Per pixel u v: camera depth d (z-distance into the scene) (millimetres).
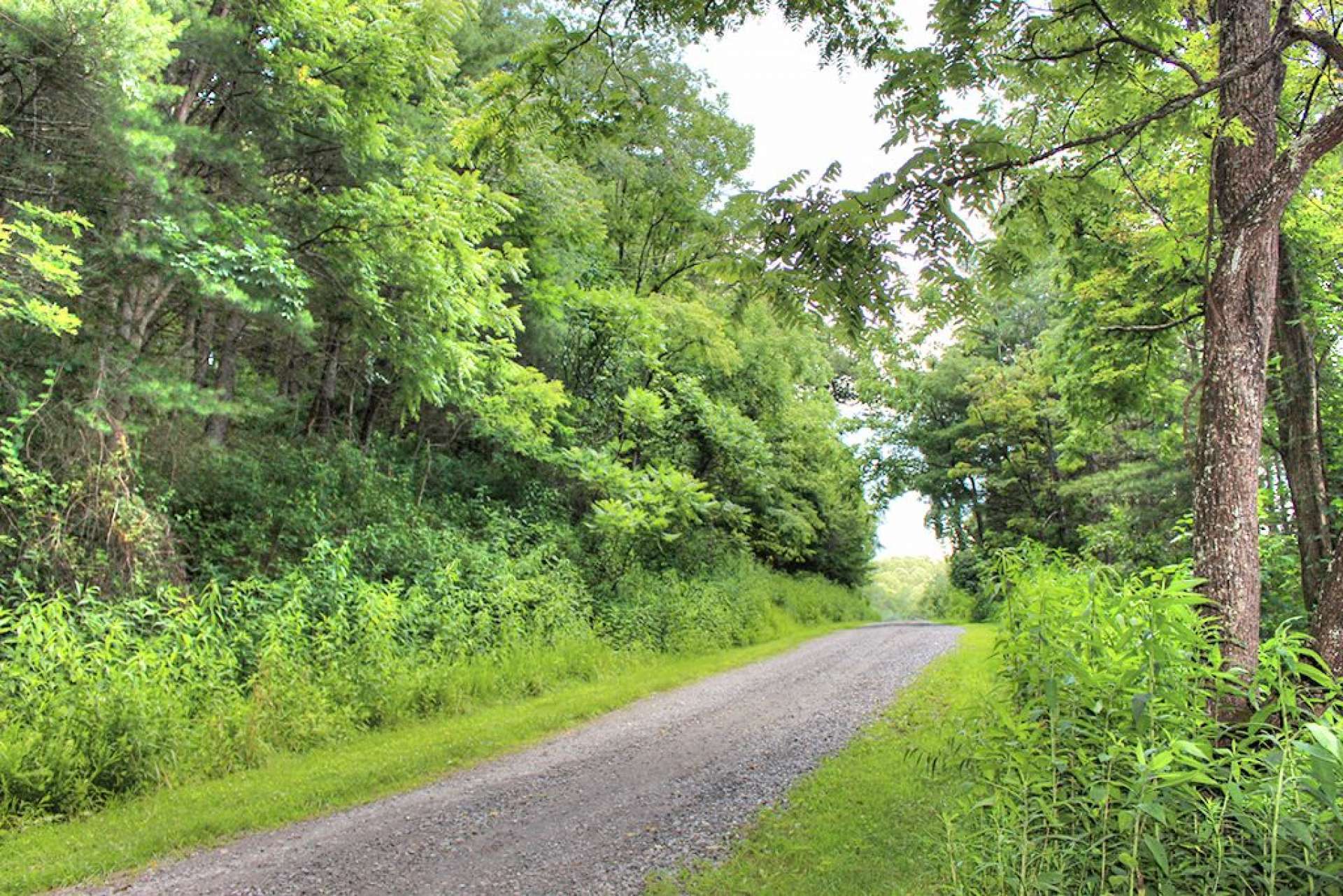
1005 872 2867
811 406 26406
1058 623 3588
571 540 15711
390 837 5102
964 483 38406
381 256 10562
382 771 6527
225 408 8953
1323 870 2283
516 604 12234
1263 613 9078
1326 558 8133
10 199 7453
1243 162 4176
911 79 3842
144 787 5977
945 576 48562
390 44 10320
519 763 7000
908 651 14984
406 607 10156
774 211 3863
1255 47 4227
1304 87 6898
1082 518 28766
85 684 6195
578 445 17234
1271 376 9609
